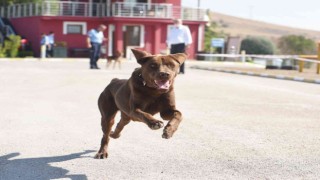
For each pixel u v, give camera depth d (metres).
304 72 25.12
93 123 9.47
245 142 7.80
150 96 5.60
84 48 38.16
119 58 25.88
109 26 38.12
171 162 6.59
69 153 7.08
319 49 24.44
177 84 16.97
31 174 6.03
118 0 38.16
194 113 10.70
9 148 7.34
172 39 18.98
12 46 35.53
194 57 39.62
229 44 39.38
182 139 8.02
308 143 7.74
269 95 14.30
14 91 14.66
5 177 5.91
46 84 16.72
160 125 5.22
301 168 6.30
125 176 5.95
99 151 6.80
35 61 31.98
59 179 5.82
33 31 39.16
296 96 14.15
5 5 48.12
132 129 8.80
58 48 36.31
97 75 20.09
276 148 7.39
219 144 7.66
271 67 27.59
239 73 23.67
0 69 23.50
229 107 11.66
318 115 10.56
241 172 6.11
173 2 39.28
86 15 38.16
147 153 7.08
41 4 37.81
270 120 9.87
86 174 6.03
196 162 6.59
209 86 16.58
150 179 5.82
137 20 37.09
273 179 5.83
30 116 10.20
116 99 6.20
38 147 7.43
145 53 5.60
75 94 14.02
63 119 9.89
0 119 9.80
